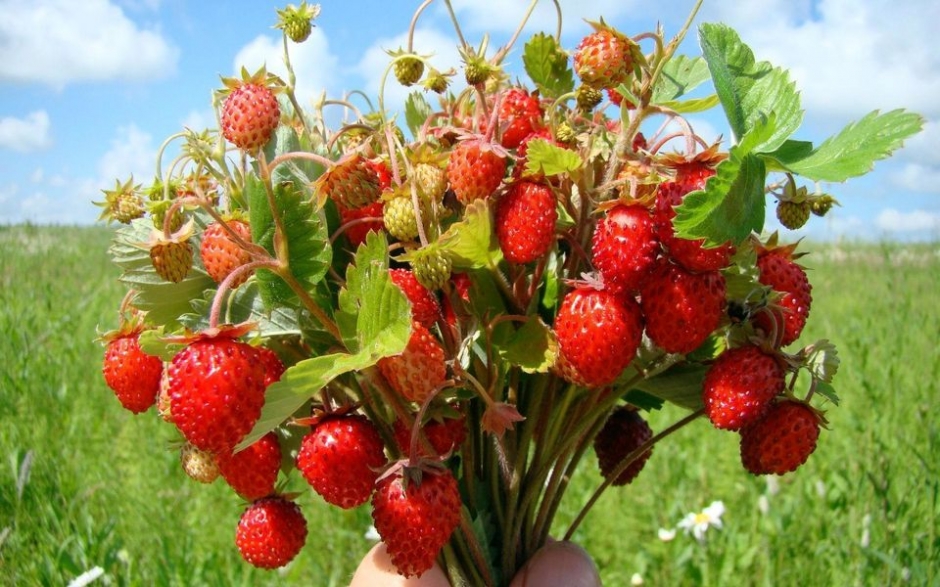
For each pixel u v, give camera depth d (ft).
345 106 0.62
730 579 1.18
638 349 0.55
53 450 1.49
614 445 0.68
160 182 0.56
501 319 0.52
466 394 0.54
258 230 0.47
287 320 0.53
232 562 1.27
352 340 0.45
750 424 0.52
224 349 0.41
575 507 1.46
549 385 0.59
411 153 0.52
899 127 0.43
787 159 0.46
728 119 0.46
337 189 0.49
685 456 1.58
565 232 0.52
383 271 0.40
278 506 0.57
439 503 0.48
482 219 0.48
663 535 1.26
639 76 0.51
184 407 0.40
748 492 1.44
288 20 0.56
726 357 0.50
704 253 0.45
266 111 0.51
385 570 0.61
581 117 0.59
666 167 0.47
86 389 1.95
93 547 1.07
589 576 0.61
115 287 3.48
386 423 0.55
